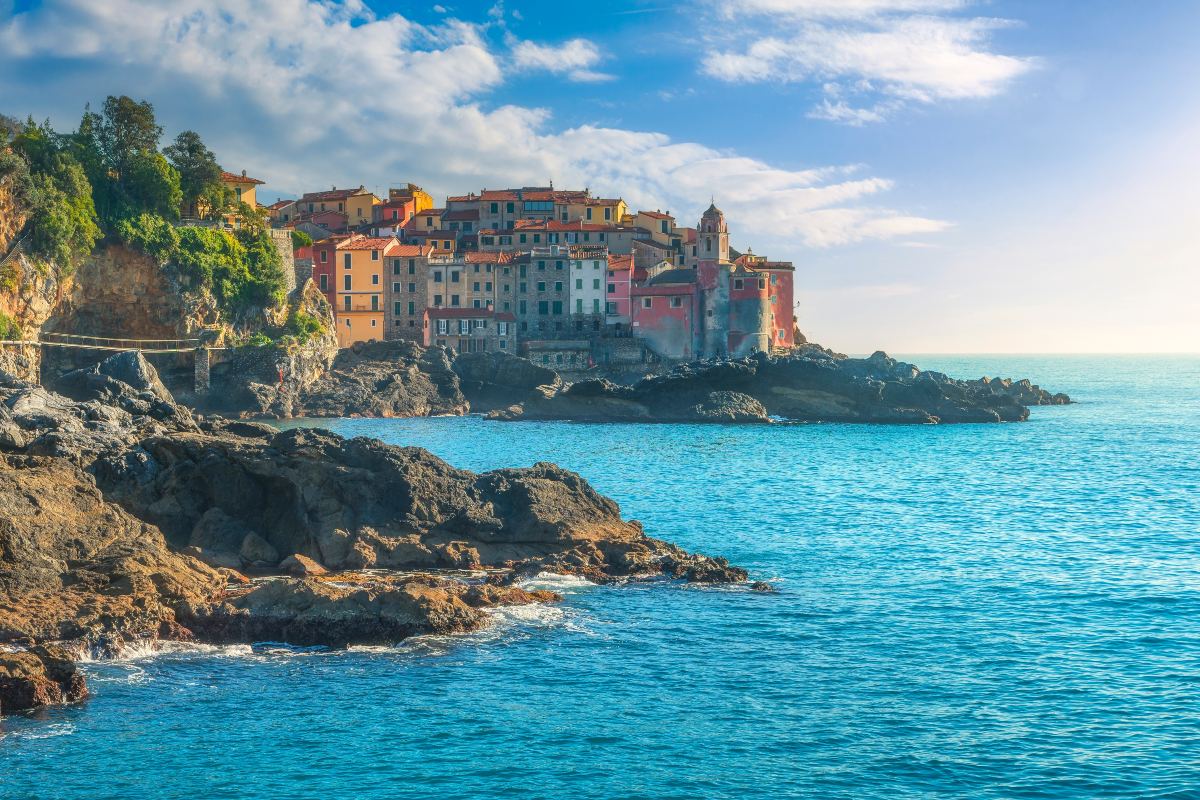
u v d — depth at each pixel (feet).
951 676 149.38
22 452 212.43
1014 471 369.30
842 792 116.26
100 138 533.14
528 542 206.69
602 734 130.00
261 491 209.15
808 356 640.99
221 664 150.10
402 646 157.48
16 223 452.76
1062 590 194.49
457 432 485.15
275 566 195.00
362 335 641.40
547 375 601.62
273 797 114.83
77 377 432.25
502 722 132.98
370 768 121.19
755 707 138.21
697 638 164.35
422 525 203.51
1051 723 133.39
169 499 208.13
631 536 216.95
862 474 357.41
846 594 191.31
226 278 547.49
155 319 530.27
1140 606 183.83
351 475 203.92
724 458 397.19
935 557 223.51
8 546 166.50
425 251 652.07
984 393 588.09
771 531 253.24
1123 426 549.95
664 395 556.92
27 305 458.91
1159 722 133.49
